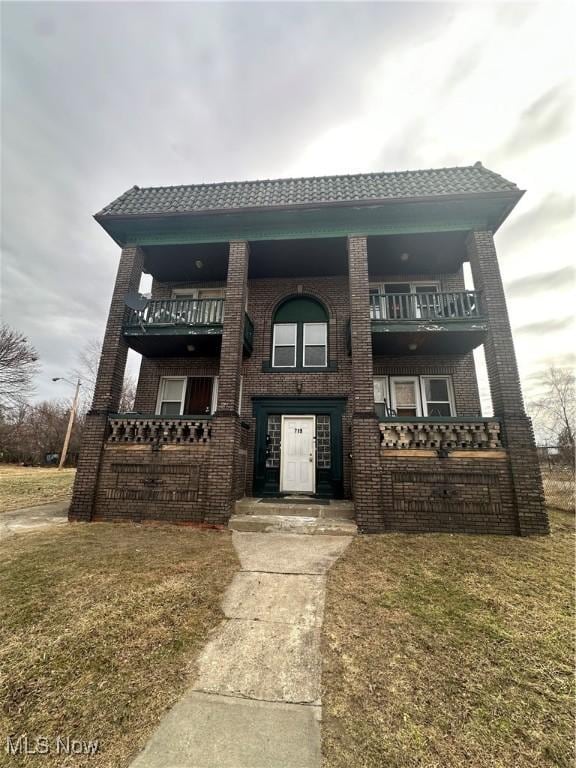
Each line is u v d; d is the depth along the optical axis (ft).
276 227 26.71
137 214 26.09
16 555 15.70
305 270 31.94
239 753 5.77
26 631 9.43
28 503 31.32
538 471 20.22
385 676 7.77
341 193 26.17
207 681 7.64
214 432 22.85
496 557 15.76
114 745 5.93
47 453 109.29
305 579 13.24
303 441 29.81
